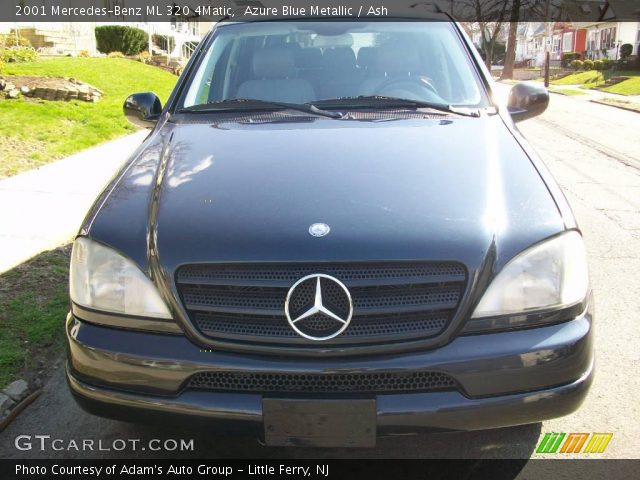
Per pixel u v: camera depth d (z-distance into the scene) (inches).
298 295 81.0
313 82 136.7
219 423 82.7
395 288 81.3
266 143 108.0
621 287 167.8
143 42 830.5
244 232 84.5
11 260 176.9
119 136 357.4
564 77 1473.9
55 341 136.5
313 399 80.0
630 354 132.6
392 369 80.0
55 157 298.8
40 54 640.4
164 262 83.9
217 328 82.8
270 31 149.6
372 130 112.4
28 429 110.2
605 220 229.1
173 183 96.7
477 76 133.5
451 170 96.7
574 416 111.3
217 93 140.1
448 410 80.7
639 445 103.8
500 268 83.0
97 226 90.4
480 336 82.3
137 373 83.6
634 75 1248.8
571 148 387.9
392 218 85.4
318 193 90.5
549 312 83.7
